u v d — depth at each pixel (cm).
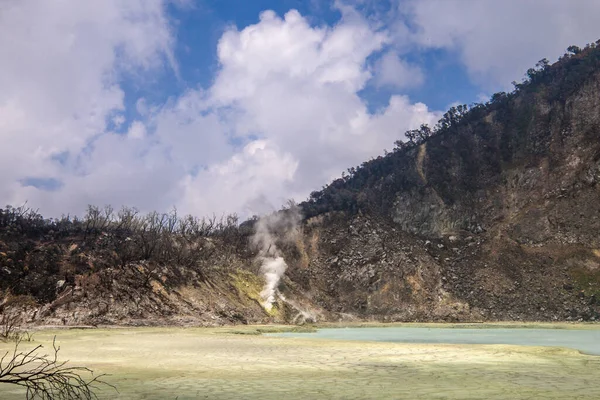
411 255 11231
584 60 16975
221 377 1956
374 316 9494
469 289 10488
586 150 13675
